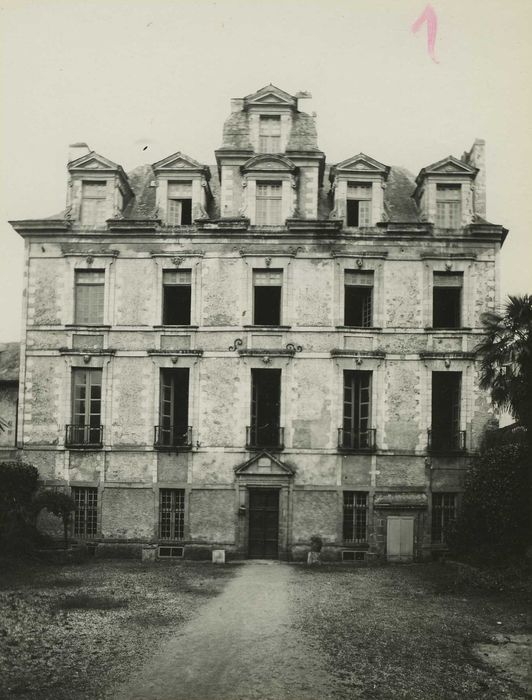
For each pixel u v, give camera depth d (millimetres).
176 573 21188
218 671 10805
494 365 22016
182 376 27219
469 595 17234
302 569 22781
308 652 11867
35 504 23812
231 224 26406
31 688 9836
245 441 25656
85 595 16562
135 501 25641
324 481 25500
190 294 27938
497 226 26250
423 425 25656
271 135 28109
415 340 26078
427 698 9891
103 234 26703
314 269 26406
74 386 26438
